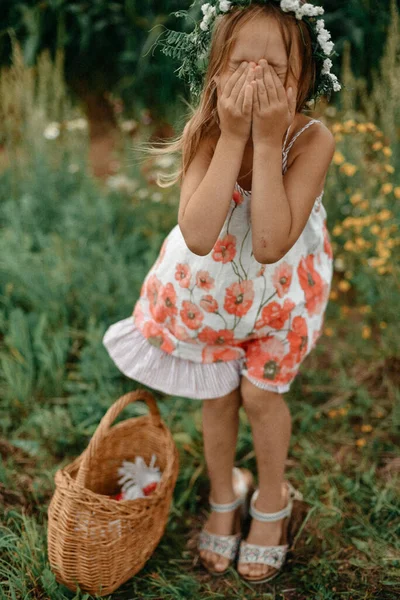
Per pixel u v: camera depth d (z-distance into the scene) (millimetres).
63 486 1654
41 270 2768
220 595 1810
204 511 2109
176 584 1840
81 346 2680
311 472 2207
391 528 1982
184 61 1515
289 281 1609
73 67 4902
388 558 1868
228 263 1555
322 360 2734
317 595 1784
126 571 1748
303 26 1365
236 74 1341
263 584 1852
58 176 3527
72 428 2271
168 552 1949
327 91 1515
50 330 2660
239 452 2256
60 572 1695
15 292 2793
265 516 1867
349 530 1966
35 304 2705
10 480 2062
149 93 4730
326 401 2521
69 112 3727
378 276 2623
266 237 1381
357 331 2807
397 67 3066
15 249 2930
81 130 3725
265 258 1407
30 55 4363
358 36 4020
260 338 1676
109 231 3182
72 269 2826
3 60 4707
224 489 1898
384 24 4098
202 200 1390
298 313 1646
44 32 4773
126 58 4578
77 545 1640
